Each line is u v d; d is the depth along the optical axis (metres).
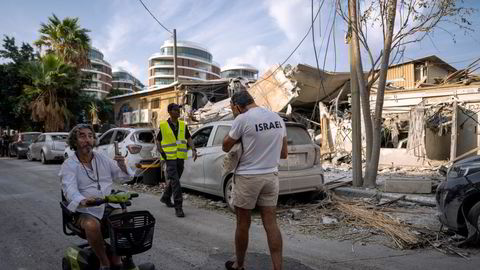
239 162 3.74
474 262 4.39
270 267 4.21
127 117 29.17
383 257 4.58
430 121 12.95
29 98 26.03
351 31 8.55
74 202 3.28
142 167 9.60
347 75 15.55
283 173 6.66
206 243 5.15
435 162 12.48
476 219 4.71
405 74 21.83
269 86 16.23
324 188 7.42
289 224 6.07
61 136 17.75
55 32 28.41
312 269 4.19
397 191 7.83
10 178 11.76
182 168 6.90
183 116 19.00
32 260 4.56
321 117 15.80
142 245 3.21
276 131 3.72
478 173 4.80
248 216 3.79
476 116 12.60
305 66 14.81
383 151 13.58
